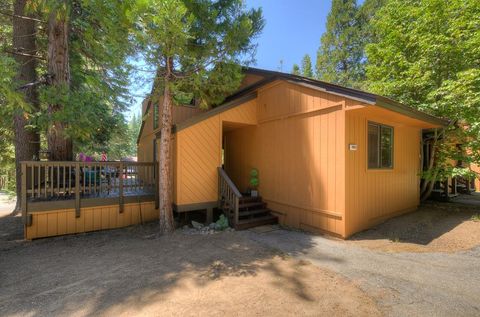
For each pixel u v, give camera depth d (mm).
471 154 7941
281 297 2930
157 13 4152
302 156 6441
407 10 8766
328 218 5746
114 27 4430
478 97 6684
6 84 4863
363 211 5945
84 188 6402
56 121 6078
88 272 3793
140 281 3420
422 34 8305
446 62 7992
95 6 4344
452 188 10453
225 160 9750
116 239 5766
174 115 9758
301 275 3541
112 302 2867
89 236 6039
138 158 16562
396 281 3309
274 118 7344
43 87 6207
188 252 4652
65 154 6996
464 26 7652
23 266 4117
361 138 5895
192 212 8359
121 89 6918
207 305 2771
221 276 3551
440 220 6422
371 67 9820
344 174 5375
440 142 8375
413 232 5691
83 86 8758
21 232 6426
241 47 5805
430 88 8344
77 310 2715
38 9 6582
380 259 4141
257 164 8062
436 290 3057
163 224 6031
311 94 6180
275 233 5980
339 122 5492
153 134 11680
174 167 6820
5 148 12258
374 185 6312
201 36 5336
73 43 7531
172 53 4797
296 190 6586
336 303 2785
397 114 5918
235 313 2607
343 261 4078
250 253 4535
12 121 8008
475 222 5980
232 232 6055
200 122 6984
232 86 6082
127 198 6941
